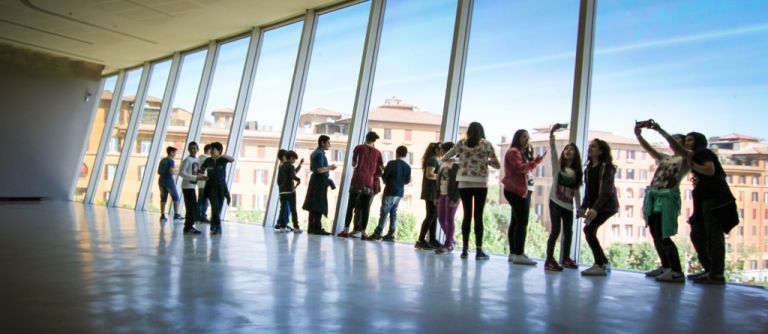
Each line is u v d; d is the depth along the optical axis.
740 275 4.38
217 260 4.07
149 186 12.09
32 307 2.25
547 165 5.65
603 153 4.45
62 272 3.20
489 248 6.02
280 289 2.88
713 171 4.05
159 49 12.03
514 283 3.55
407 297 2.80
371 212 7.30
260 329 2.00
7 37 11.34
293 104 8.73
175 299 2.51
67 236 5.45
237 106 9.77
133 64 13.77
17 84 13.09
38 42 11.70
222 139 10.41
